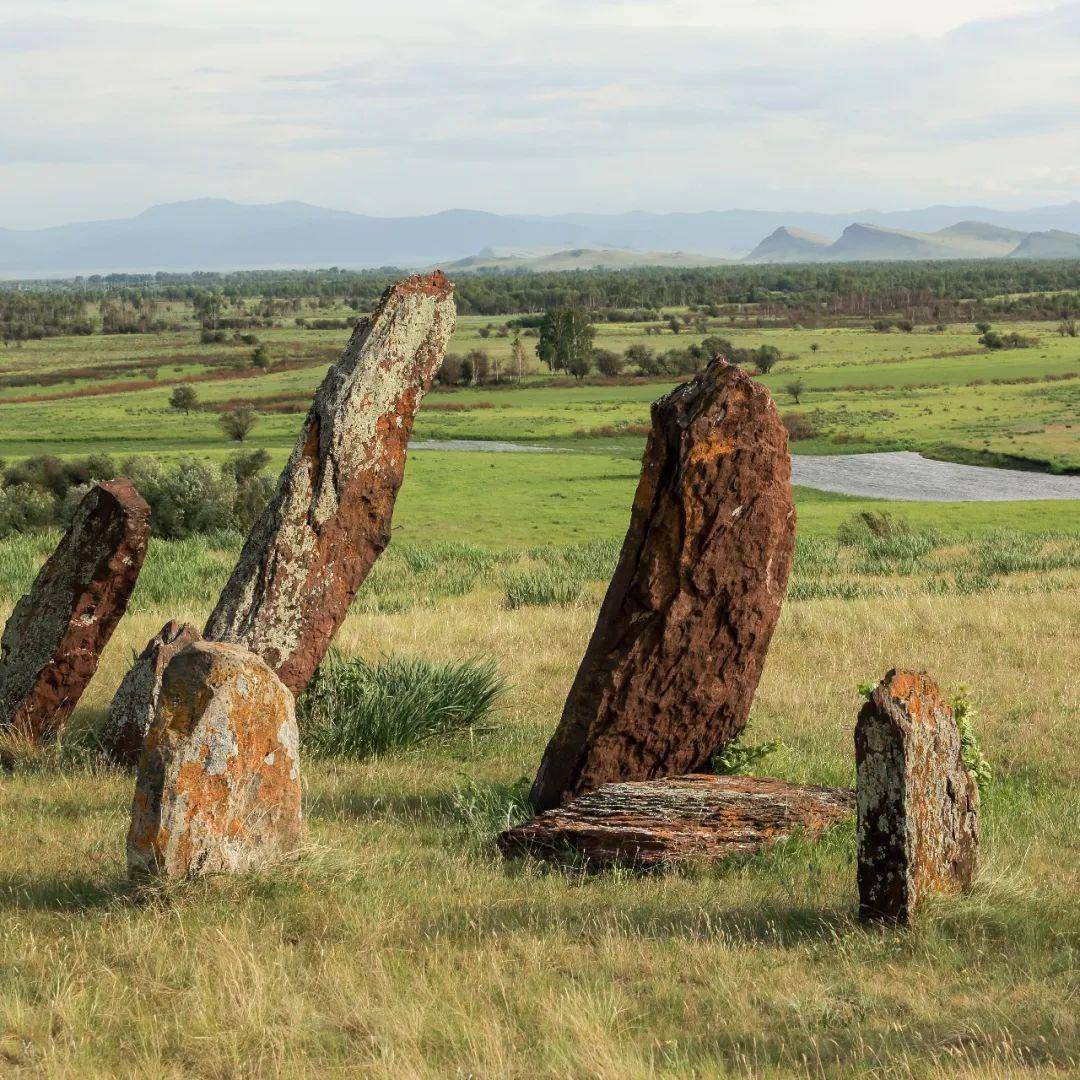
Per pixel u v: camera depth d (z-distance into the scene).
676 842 8.38
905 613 18.98
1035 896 7.52
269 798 7.27
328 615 10.77
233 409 133.12
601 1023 5.37
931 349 198.62
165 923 6.44
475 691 12.74
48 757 10.67
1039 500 69.50
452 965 6.12
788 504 9.63
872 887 7.09
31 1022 5.22
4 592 20.25
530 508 67.94
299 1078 4.86
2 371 188.25
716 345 185.62
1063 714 13.48
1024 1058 5.23
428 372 11.00
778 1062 5.21
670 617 9.36
